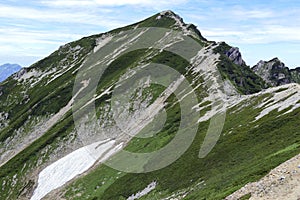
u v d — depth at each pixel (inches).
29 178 5482.3
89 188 3917.3
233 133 3125.0
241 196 1392.7
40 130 7367.1
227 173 2249.0
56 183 4623.5
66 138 6127.0
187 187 2618.1
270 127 2780.5
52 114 7593.5
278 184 1307.8
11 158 6407.5
